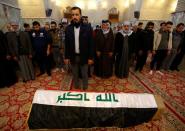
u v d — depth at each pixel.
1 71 2.82
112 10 8.55
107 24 3.07
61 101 1.58
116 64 3.47
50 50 3.53
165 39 3.58
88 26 2.22
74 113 1.49
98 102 1.59
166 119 1.96
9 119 1.95
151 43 3.58
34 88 2.93
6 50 2.88
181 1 4.55
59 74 3.74
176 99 2.56
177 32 3.76
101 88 2.95
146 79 3.45
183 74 3.83
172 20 5.05
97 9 8.80
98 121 1.50
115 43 3.30
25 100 2.45
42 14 6.25
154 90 2.89
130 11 7.68
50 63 3.87
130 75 3.70
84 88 2.63
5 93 2.70
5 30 3.45
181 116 2.06
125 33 3.20
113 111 1.53
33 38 3.25
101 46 3.17
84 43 2.21
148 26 3.50
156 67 3.98
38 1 5.97
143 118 1.58
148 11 6.70
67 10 8.05
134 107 1.57
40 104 1.54
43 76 3.60
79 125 1.50
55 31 3.79
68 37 2.24
